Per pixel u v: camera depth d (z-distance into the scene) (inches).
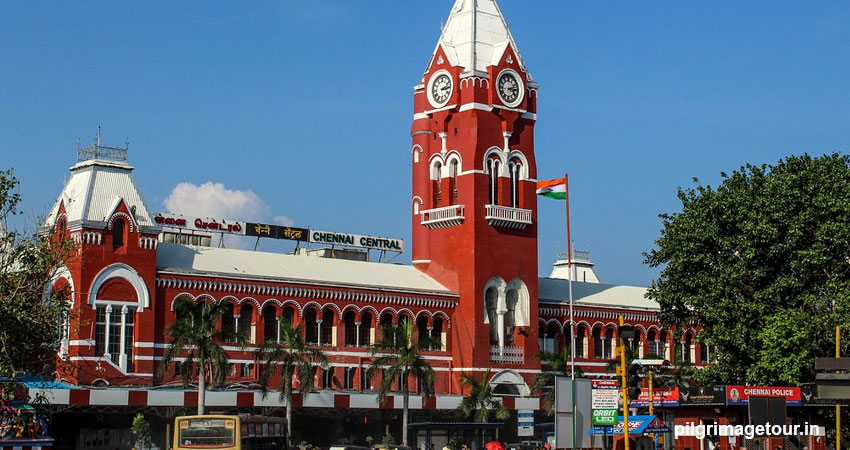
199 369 4217.5
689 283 4490.7
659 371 4948.3
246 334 4918.8
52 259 3149.6
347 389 5108.3
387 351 5211.6
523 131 5689.0
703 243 4466.0
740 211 4379.9
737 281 4379.9
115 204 4594.0
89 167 4687.5
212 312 4259.4
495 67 5575.8
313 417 4975.4
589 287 6446.9
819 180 4315.9
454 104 5541.3
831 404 3914.9
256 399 4478.3
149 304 4633.4
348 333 5216.5
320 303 5123.0
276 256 5334.6
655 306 6466.5
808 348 4037.9
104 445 4397.1
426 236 5698.8
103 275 4532.5
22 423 2785.4
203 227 5585.6
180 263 4891.7
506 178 5590.6
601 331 6146.7
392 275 5561.0
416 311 5413.4
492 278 5521.7
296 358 4522.6
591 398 2908.5
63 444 4288.9
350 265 5531.5
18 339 2999.5
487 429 5270.7
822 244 4192.9
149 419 4483.3
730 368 4409.5
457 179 5570.9
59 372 3978.8
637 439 3607.3
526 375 5575.8
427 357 5388.8
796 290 4311.0
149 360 4594.0
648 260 4697.3
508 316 5629.9
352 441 5012.3
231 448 2977.4
